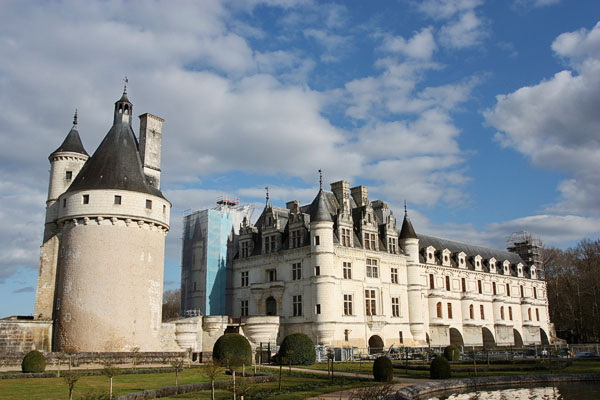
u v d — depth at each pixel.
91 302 40.16
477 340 77.69
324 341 53.75
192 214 68.06
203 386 26.45
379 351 57.44
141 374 33.19
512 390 28.28
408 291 65.81
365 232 62.16
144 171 48.91
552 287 103.94
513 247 101.62
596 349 65.44
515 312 87.50
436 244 79.00
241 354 37.69
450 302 75.44
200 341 48.62
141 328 41.75
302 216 59.22
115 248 41.41
